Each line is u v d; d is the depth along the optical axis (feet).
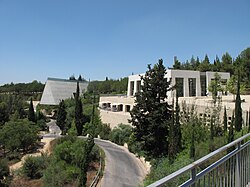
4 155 137.28
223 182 14.25
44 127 215.31
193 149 66.18
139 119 88.53
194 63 312.91
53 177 85.35
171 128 75.46
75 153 94.27
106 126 163.73
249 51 221.87
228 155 14.74
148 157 88.33
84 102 254.88
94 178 84.02
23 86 447.83
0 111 205.16
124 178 84.48
